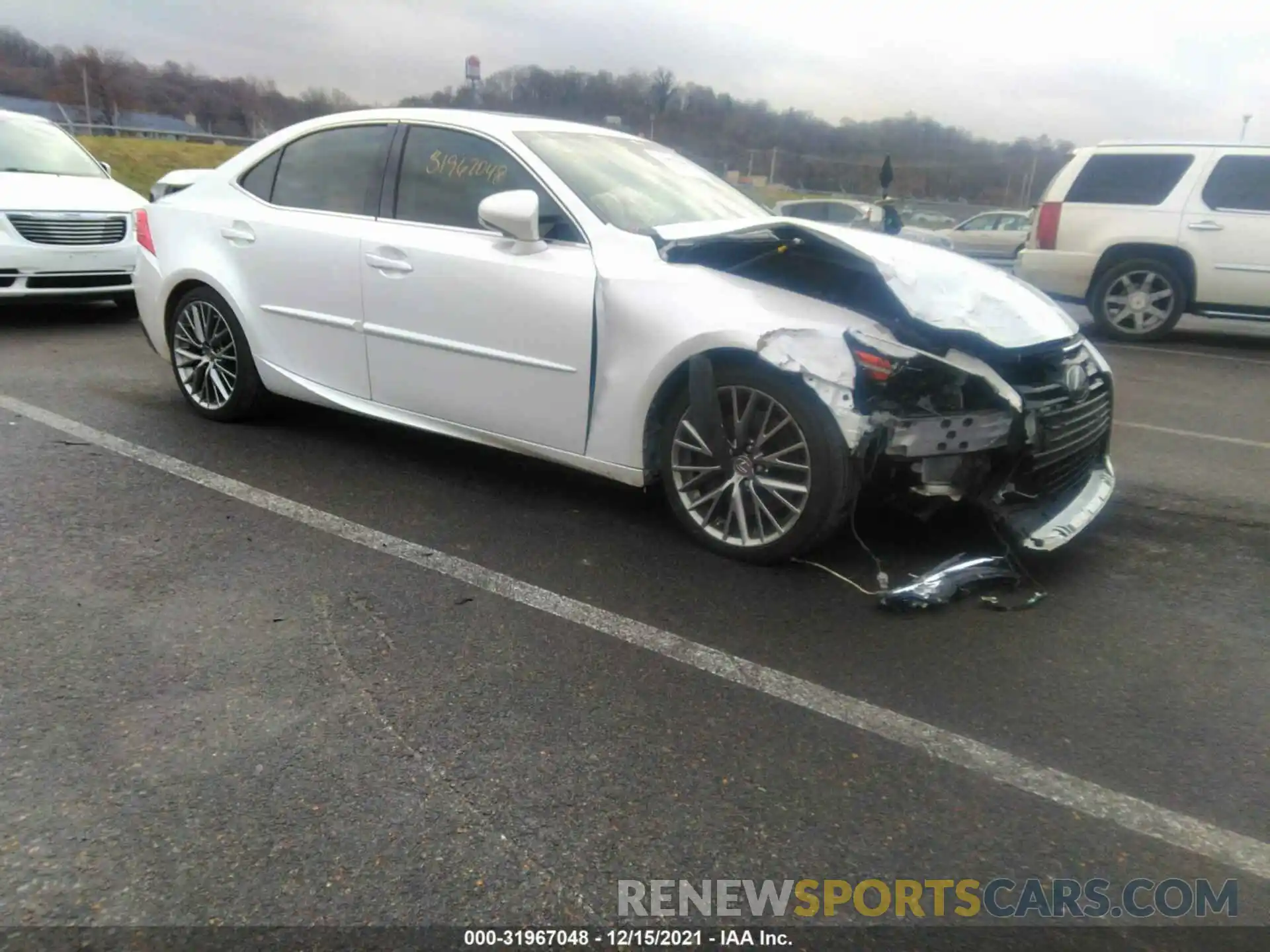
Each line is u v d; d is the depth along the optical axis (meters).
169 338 5.46
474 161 4.34
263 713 2.71
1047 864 2.28
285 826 2.30
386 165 4.57
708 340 3.57
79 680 2.84
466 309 4.18
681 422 3.80
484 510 4.29
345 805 2.37
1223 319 9.70
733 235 3.92
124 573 3.53
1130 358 8.88
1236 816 2.46
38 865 2.16
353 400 4.73
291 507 4.23
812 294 3.83
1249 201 9.30
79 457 4.72
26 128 9.06
